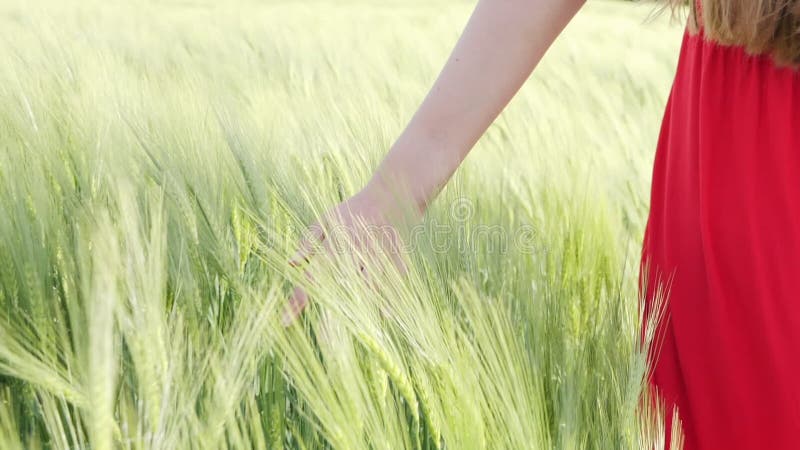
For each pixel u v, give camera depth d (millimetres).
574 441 1577
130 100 2621
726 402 1653
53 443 1439
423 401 1525
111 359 1317
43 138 2229
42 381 1437
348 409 1467
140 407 1364
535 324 1778
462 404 1490
